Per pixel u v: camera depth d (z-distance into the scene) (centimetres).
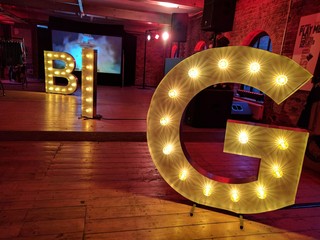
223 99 428
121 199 207
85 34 943
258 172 178
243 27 516
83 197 205
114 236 163
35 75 1034
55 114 436
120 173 254
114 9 722
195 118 429
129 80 1066
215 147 369
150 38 923
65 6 714
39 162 266
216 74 175
